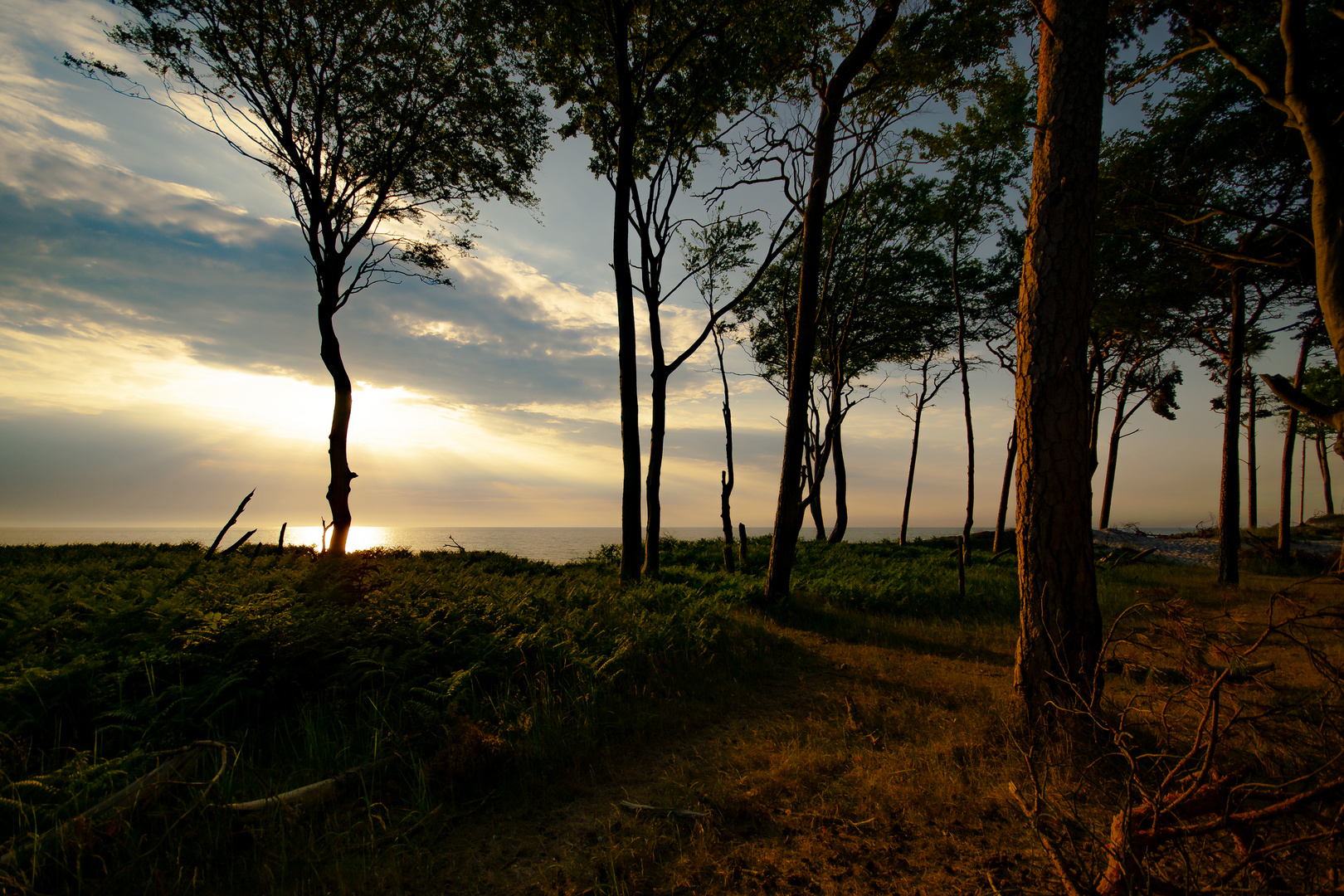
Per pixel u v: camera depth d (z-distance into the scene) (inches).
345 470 500.7
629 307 502.6
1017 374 199.2
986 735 185.9
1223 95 466.3
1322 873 90.6
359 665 212.2
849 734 203.2
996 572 640.4
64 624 226.5
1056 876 114.1
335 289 522.9
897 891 116.0
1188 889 88.4
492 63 546.0
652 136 575.8
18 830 121.2
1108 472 1130.7
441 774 161.8
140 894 112.9
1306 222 476.4
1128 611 132.6
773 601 441.4
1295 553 816.9
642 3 507.2
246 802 137.3
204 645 206.1
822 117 468.1
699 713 229.8
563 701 218.5
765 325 1031.0
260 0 461.1
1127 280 666.2
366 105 527.8
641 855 132.5
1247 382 829.8
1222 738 95.8
